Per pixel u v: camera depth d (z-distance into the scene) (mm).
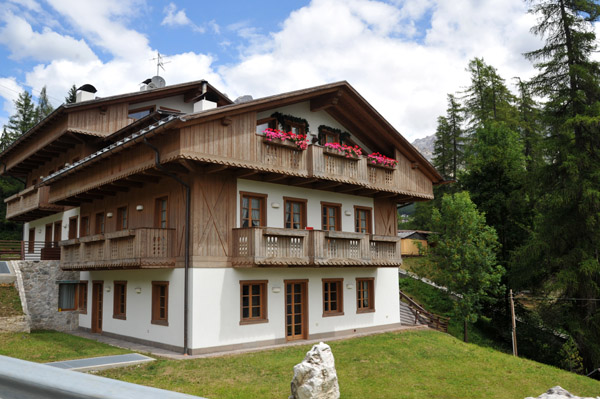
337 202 18984
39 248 24641
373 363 14109
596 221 20875
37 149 22906
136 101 21625
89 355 13555
